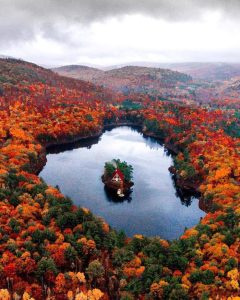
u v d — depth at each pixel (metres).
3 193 121.44
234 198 138.38
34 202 119.50
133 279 86.69
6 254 86.88
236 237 101.75
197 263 92.06
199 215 145.75
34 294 78.94
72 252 91.50
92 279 86.75
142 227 133.50
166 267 89.50
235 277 83.62
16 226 101.12
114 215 142.00
